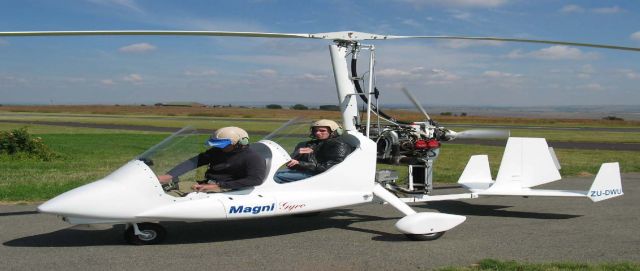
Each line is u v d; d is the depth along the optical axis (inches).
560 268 157.6
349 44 221.0
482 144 831.1
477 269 157.6
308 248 186.4
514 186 256.4
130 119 2037.4
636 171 451.2
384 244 193.2
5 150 534.9
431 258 173.6
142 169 179.8
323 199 202.2
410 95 243.6
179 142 195.0
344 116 225.0
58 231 207.9
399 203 211.5
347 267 162.7
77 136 980.6
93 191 173.0
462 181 275.1
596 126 1760.6
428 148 235.9
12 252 177.3
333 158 211.8
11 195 293.3
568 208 274.4
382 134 234.2
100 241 192.2
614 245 193.5
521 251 183.5
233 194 188.5
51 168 442.6
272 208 190.9
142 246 185.8
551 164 263.6
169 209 177.6
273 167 196.2
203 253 178.2
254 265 164.6
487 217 249.9
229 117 2433.6
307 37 207.5
